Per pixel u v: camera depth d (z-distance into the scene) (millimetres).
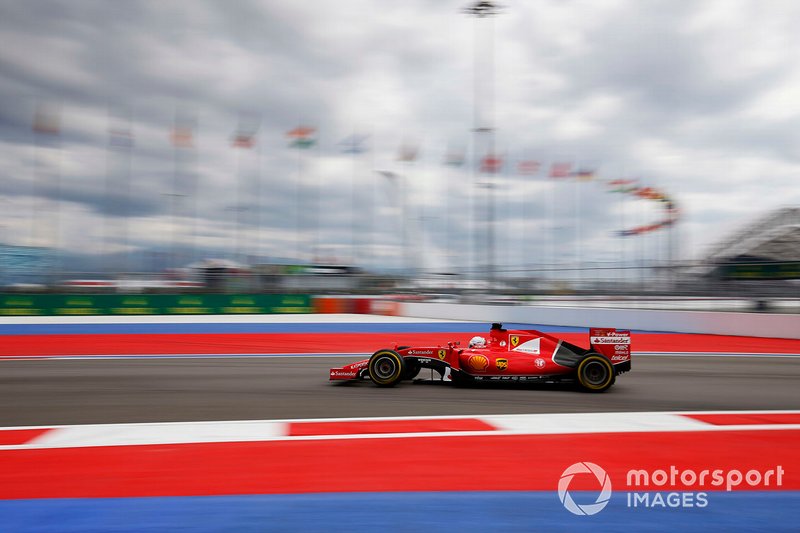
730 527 3158
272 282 25141
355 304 23516
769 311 15453
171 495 3518
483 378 7023
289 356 10906
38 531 3016
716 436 4867
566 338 14070
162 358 10562
